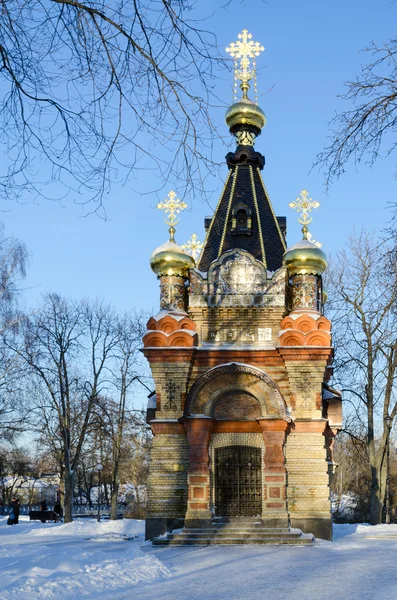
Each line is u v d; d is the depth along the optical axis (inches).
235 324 1270.9
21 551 973.8
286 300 1283.2
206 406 1201.4
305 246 1285.7
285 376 1234.6
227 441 1214.3
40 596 587.5
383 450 1710.1
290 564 822.5
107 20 376.5
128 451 2148.1
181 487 1201.4
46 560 727.7
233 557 912.3
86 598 607.8
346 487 2652.6
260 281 1270.9
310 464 1186.6
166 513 1192.8
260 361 1240.2
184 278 1317.7
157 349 1227.9
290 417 1187.3
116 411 1952.5
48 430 1916.8
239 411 1223.5
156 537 1146.7
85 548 1091.3
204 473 1177.4
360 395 1754.4
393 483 2637.8
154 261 1306.6
